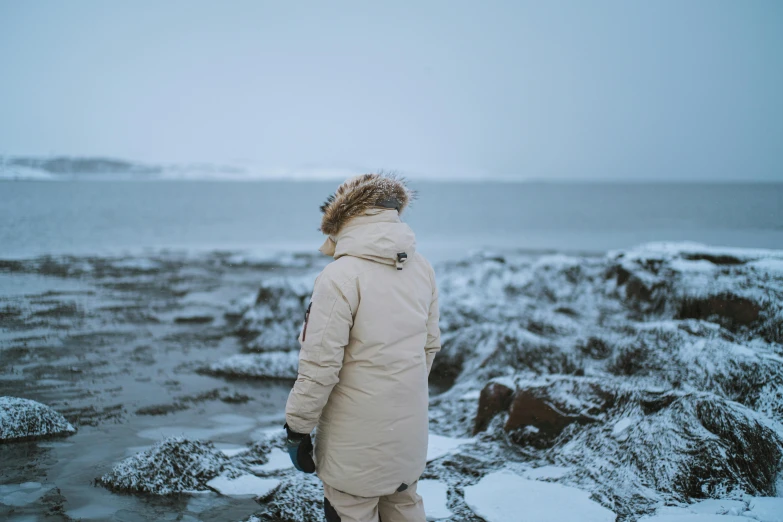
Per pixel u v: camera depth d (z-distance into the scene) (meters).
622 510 3.27
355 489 2.31
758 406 4.64
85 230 22.84
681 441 3.65
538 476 3.79
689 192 117.50
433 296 2.61
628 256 10.26
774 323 6.23
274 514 3.28
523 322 8.01
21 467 3.85
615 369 5.58
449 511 3.33
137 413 5.10
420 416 2.38
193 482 3.65
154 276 13.69
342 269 2.31
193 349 7.53
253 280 13.89
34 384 5.77
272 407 5.47
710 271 8.01
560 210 62.44
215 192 100.75
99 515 3.24
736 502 3.21
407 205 2.61
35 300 9.96
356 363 2.32
